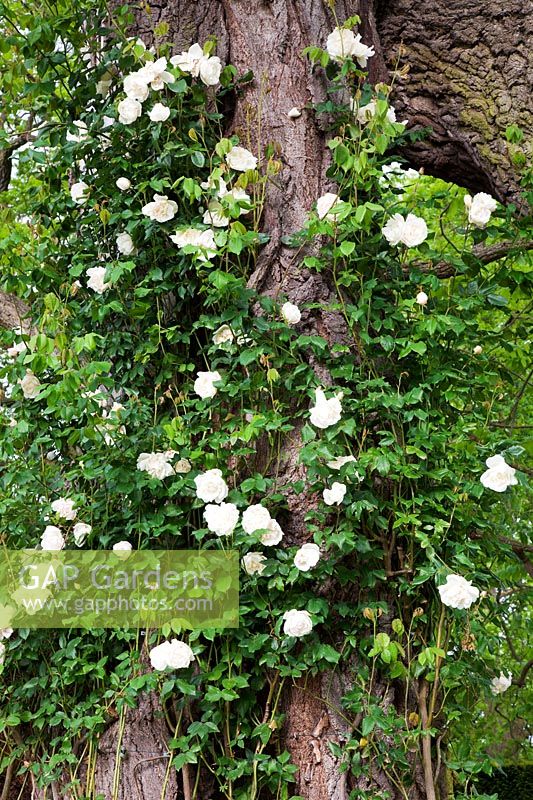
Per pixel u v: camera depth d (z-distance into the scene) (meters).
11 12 3.22
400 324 2.87
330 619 2.71
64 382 2.51
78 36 3.17
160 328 2.90
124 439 2.76
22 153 3.19
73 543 2.92
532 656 5.24
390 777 2.60
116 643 2.87
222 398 2.84
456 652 2.80
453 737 2.90
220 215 2.77
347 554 2.75
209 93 3.13
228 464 2.84
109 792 2.71
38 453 3.04
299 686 2.68
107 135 3.16
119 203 3.07
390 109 2.88
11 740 2.97
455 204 2.96
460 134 3.44
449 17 3.46
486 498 2.82
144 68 2.90
